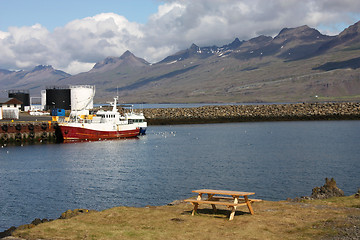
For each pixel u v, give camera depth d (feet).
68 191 167.43
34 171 219.61
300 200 80.84
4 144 334.03
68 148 322.34
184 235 55.11
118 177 198.90
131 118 428.56
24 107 554.05
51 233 56.34
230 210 70.59
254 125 566.36
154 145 346.74
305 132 456.04
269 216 64.95
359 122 581.12
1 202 148.46
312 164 235.81
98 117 389.60
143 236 54.70
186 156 278.67
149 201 149.69
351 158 258.98
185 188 171.53
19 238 54.90
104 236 54.75
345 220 60.85
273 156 273.75
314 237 53.47
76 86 558.97
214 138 406.82
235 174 204.23
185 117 640.99
